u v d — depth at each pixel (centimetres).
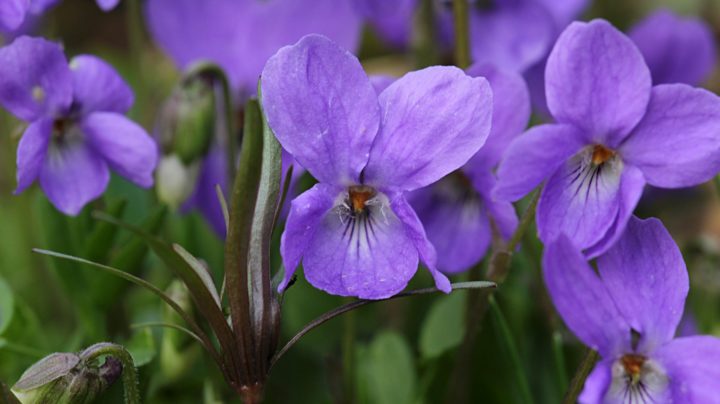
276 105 20
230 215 20
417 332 27
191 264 20
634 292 21
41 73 23
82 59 23
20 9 22
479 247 23
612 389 21
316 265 21
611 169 21
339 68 20
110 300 25
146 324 21
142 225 24
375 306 28
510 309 25
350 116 21
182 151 25
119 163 23
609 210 21
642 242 21
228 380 21
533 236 25
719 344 20
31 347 25
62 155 23
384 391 26
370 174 21
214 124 25
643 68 20
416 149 21
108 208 25
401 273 20
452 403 24
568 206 21
